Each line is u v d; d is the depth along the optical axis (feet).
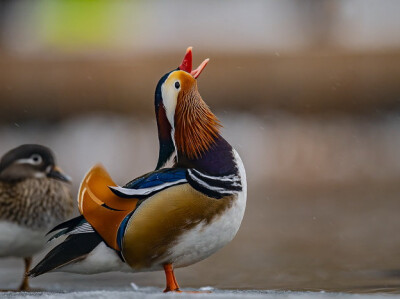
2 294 15.25
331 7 68.59
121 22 80.18
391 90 51.96
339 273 20.84
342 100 52.42
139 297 13.94
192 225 15.21
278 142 55.21
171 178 15.37
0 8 74.08
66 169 55.62
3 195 21.15
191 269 22.66
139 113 53.36
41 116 52.85
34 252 21.50
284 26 77.20
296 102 52.65
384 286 18.25
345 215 36.09
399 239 28.07
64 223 15.47
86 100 52.60
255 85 52.03
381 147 55.21
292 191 47.67
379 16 72.33
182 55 52.54
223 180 15.55
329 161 55.42
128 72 52.44
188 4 84.23
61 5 77.82
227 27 78.43
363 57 51.90
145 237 15.20
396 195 44.27
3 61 51.96
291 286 18.86
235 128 54.29
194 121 16.15
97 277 21.75
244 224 33.96
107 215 15.20
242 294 14.42
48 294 14.97
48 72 52.16
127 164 56.34
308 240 28.55
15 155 21.57
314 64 51.90
